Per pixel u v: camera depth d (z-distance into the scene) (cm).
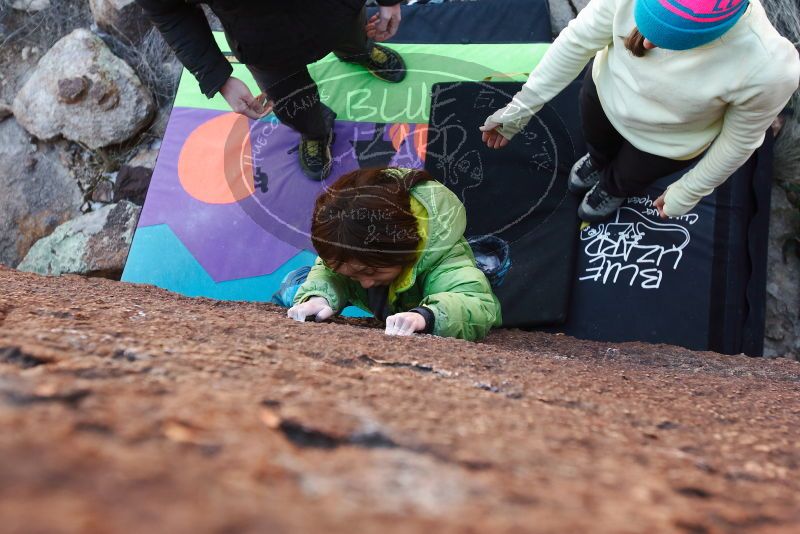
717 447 97
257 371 100
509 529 56
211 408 75
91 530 43
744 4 158
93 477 51
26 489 47
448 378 121
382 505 58
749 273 304
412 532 52
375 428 78
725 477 84
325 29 223
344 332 157
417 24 342
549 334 278
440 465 70
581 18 196
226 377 95
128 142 390
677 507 69
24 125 390
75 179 391
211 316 156
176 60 393
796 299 340
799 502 77
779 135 324
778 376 201
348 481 62
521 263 304
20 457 52
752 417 120
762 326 303
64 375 83
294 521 50
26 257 380
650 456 87
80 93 375
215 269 314
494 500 63
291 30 219
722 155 199
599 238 308
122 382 82
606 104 213
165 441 63
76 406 69
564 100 306
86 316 134
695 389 147
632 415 111
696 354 242
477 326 212
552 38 346
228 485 55
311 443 74
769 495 78
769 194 308
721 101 181
